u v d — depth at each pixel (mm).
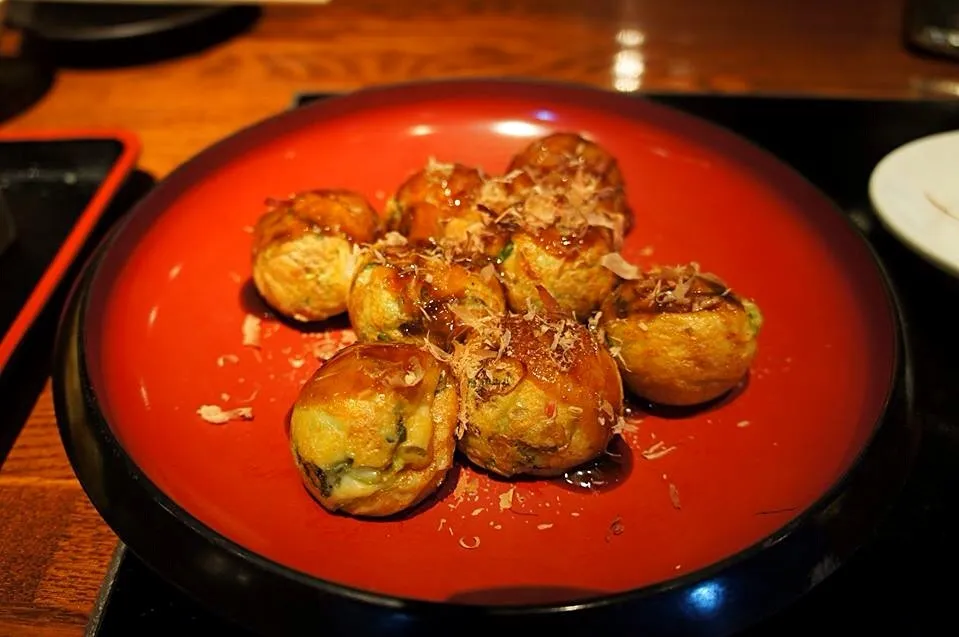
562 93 344
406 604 188
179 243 295
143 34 415
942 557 228
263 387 260
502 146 342
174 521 204
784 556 199
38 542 236
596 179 291
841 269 283
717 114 377
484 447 228
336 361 226
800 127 372
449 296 245
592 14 459
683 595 190
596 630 186
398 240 266
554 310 248
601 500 231
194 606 214
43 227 327
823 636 211
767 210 309
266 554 212
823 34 442
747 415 252
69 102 397
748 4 467
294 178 324
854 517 210
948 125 374
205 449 240
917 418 238
